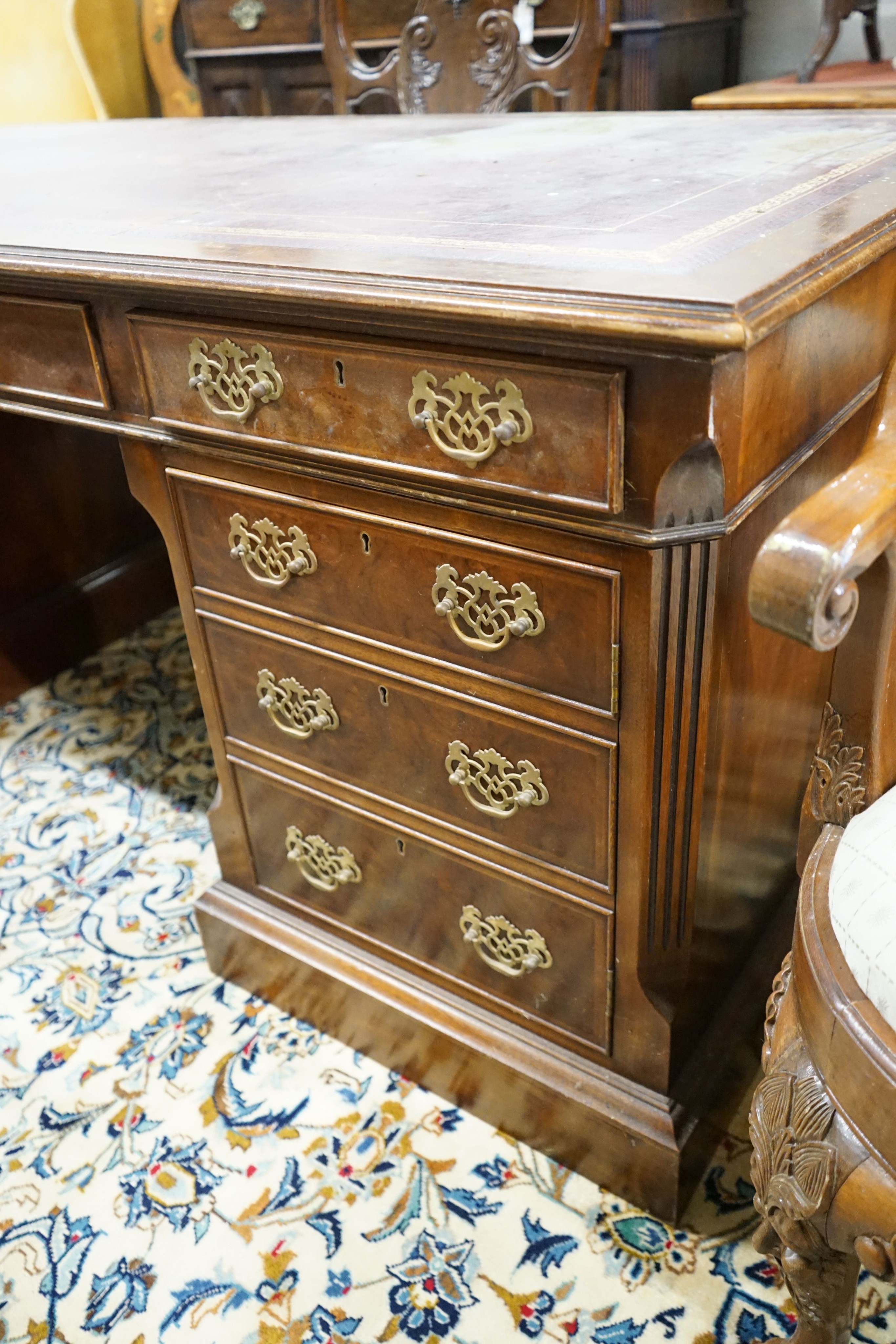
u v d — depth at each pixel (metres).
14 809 1.65
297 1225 1.03
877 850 0.67
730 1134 1.09
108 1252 1.01
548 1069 1.03
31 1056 1.22
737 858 1.00
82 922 1.42
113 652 2.07
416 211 0.91
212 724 1.16
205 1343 0.93
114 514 2.05
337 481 0.86
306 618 0.99
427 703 0.94
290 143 1.40
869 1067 0.60
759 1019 1.10
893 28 2.05
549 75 1.59
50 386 1.03
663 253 0.71
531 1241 1.00
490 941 1.03
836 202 0.82
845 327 0.82
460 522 0.81
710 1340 0.91
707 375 0.62
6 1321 0.96
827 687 1.11
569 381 0.67
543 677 0.84
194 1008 1.27
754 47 2.21
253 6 2.20
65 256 0.90
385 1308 0.95
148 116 2.75
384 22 2.08
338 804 1.08
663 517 0.69
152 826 1.60
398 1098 1.15
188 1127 1.13
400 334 0.74
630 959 0.92
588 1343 0.91
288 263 0.77
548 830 0.91
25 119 2.49
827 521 0.56
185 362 0.89
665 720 0.79
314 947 1.19
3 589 1.89
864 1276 0.95
